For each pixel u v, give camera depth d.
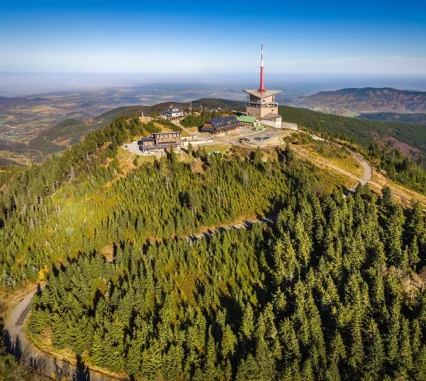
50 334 100.75
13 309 113.38
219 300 106.31
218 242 120.38
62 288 109.69
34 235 136.62
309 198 139.50
